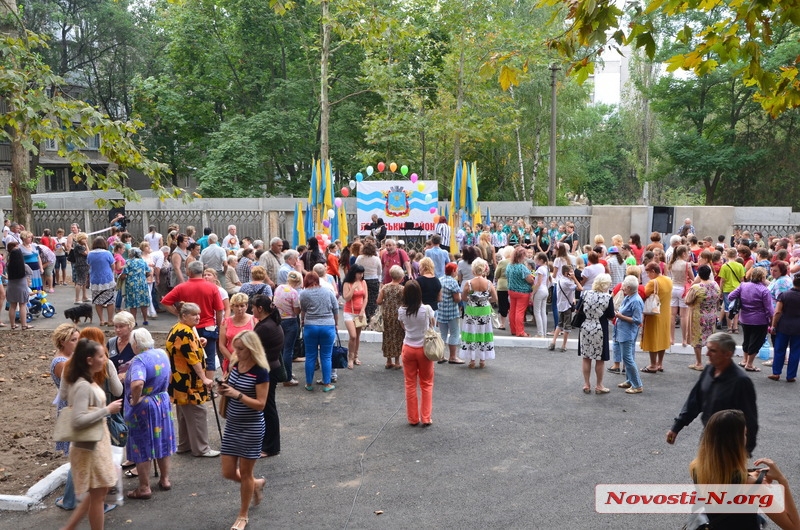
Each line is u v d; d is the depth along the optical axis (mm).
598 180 59781
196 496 6695
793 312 10406
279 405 9461
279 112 33625
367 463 7480
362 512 6336
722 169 36812
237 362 6031
